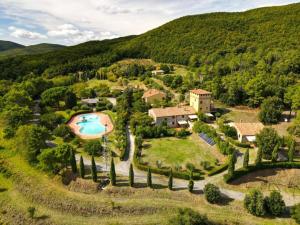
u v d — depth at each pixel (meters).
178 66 197.75
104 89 156.75
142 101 124.19
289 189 67.19
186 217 51.81
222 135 90.62
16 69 194.75
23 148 78.00
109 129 103.00
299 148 78.00
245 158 68.69
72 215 60.56
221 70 154.00
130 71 186.38
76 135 94.81
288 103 111.00
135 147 83.06
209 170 72.25
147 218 58.44
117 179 68.56
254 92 113.50
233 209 59.72
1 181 73.31
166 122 100.94
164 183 67.44
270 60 153.25
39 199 65.31
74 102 129.88
